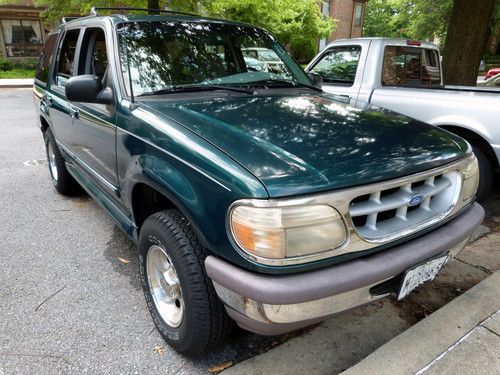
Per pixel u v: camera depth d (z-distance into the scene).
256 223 1.62
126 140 2.42
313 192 1.67
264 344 2.42
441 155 2.15
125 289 2.92
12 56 20.92
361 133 2.18
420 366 2.14
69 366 2.22
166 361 2.27
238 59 3.16
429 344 2.29
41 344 2.37
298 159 1.83
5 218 4.05
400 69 5.18
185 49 2.94
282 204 1.62
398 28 38.00
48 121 4.29
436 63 5.70
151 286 2.43
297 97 2.83
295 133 2.10
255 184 1.65
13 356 2.28
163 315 2.34
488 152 4.15
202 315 2.01
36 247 3.49
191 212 1.88
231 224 1.71
